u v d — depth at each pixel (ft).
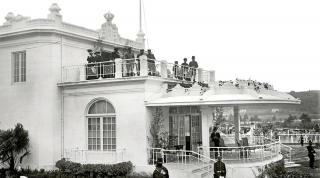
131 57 70.90
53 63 70.74
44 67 70.69
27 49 72.59
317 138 145.07
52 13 71.92
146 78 61.52
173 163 60.03
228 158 64.54
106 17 84.28
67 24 74.23
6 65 75.25
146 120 62.49
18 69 74.79
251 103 57.77
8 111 74.02
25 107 71.97
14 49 74.38
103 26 82.74
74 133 69.56
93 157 66.90
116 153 64.39
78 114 69.36
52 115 69.62
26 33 71.56
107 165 59.57
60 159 69.92
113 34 85.76
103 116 67.05
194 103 59.21
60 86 70.90
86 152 67.62
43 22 71.46
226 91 61.77
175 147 68.95
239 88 61.00
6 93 74.64
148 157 62.03
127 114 63.98
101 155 66.18
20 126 70.49
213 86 62.69
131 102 63.72
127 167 59.57
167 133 67.15
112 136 65.92
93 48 80.02
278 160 68.90
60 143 70.38
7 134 67.62
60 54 72.23
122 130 64.28
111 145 65.87
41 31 70.44
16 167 70.90
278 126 217.15
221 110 107.24
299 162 91.30
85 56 77.92
